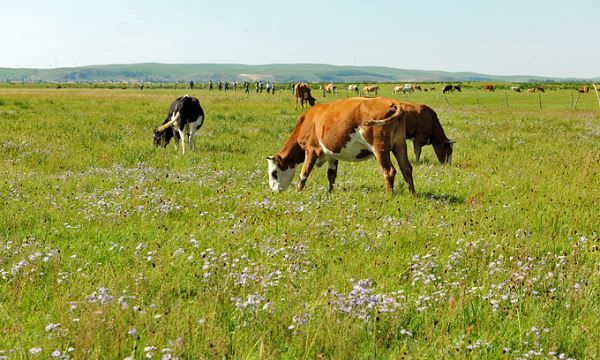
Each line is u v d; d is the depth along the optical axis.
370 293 5.70
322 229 8.43
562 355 4.48
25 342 4.81
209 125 26.39
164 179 12.71
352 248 7.76
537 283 6.22
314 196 11.16
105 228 8.66
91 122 26.14
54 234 8.34
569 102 61.12
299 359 4.61
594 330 5.10
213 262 6.79
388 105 10.95
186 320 4.96
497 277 6.48
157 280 6.32
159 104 41.38
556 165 15.09
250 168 15.21
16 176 12.73
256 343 4.59
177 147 19.14
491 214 9.62
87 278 6.35
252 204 10.17
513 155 17.73
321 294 5.67
